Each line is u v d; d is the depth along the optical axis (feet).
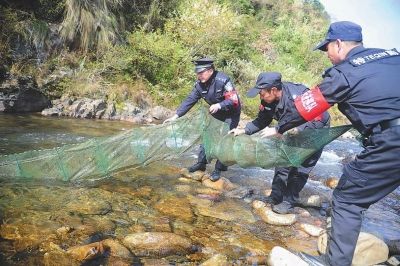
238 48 45.29
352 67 7.66
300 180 11.95
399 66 7.57
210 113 13.62
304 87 10.75
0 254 8.34
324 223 11.96
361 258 8.85
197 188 13.94
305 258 8.82
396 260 9.07
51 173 12.77
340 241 8.02
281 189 12.22
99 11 32.22
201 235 10.27
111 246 8.95
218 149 12.65
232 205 12.69
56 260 8.29
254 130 12.02
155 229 10.28
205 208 12.17
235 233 10.61
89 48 31.81
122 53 32.48
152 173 15.10
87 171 12.92
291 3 70.85
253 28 55.11
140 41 34.06
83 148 12.85
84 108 26.81
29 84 25.68
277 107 10.78
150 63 34.12
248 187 14.55
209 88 14.17
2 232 9.29
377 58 7.66
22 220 10.00
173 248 9.21
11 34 27.43
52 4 31.30
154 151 13.12
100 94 29.04
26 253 8.48
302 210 12.77
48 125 22.31
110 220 10.52
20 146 16.94
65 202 11.43
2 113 23.88
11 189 11.98
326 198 14.33
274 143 11.36
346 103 7.86
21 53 27.78
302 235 10.93
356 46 8.16
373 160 7.45
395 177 7.45
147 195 12.73
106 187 13.05
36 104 25.88
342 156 23.50
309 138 10.85
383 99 7.34
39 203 11.18
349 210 7.92
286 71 46.96
